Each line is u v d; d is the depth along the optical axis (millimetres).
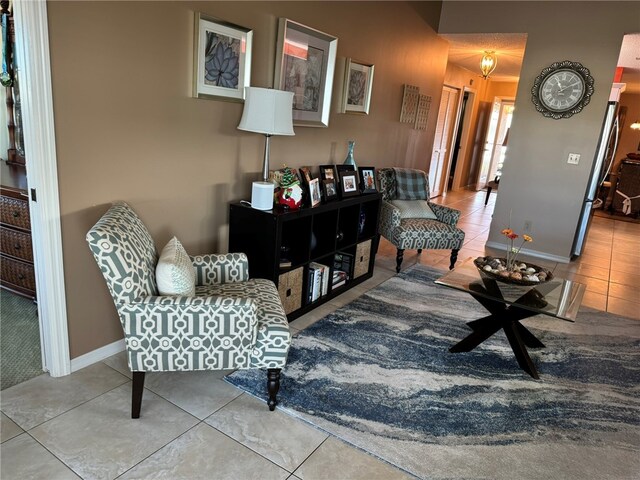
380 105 4574
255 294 2262
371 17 4059
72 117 2025
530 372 2598
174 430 1939
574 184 4824
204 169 2789
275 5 3012
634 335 3248
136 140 2338
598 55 4504
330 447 1914
